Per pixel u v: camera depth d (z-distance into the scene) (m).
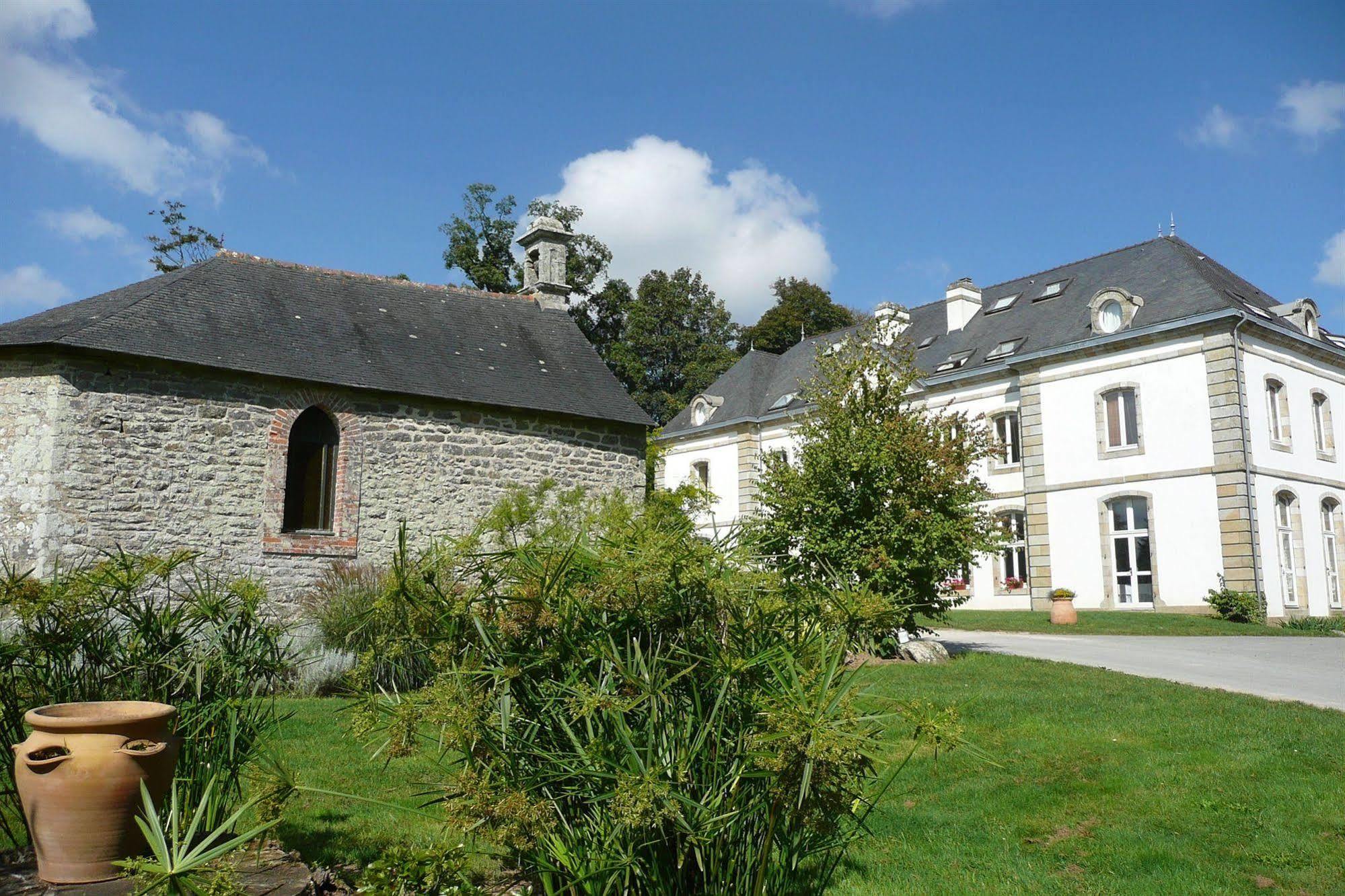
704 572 3.39
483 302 17.56
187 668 4.09
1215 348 21.30
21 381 11.54
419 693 3.53
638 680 3.24
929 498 12.17
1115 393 23.39
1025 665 11.51
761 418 33.00
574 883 3.30
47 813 3.22
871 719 3.24
